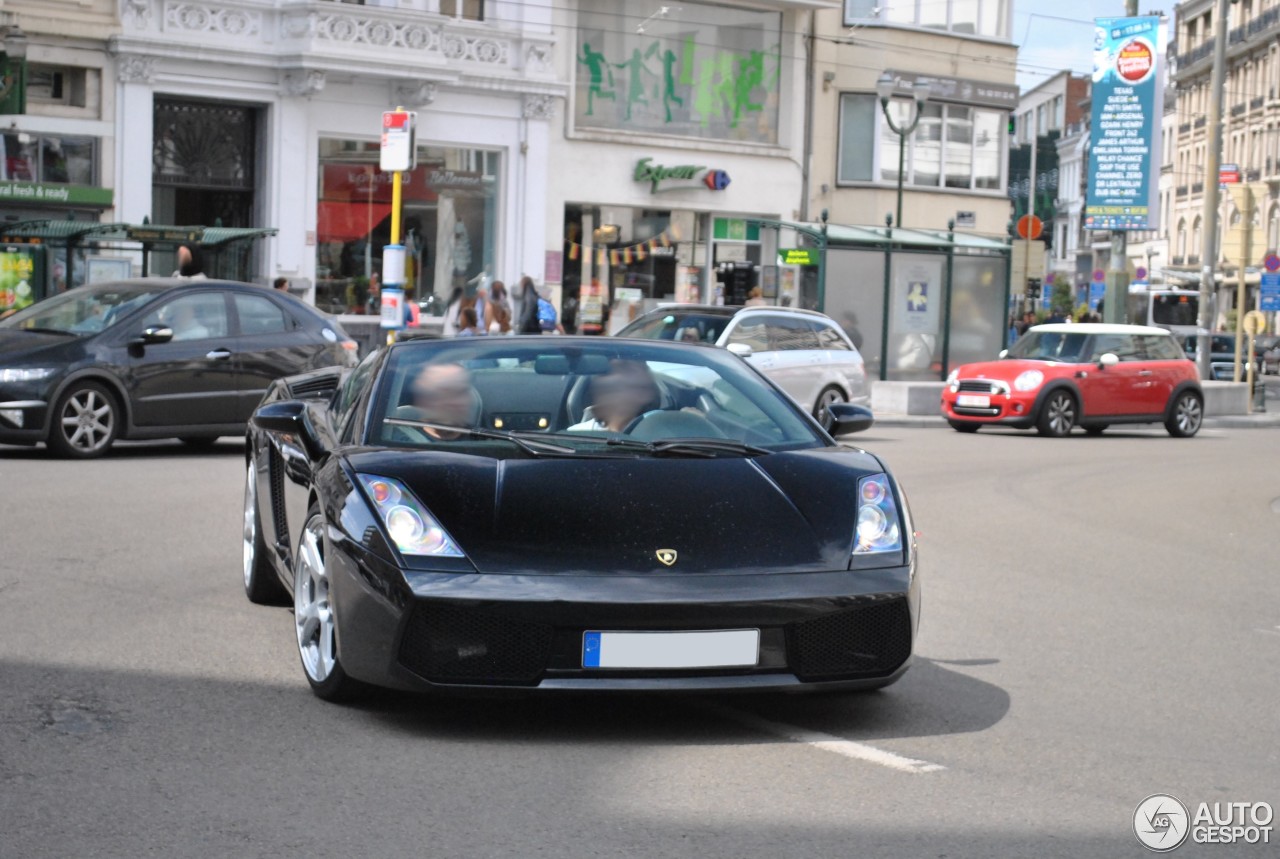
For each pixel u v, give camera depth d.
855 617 6.36
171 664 7.47
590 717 6.68
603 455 6.82
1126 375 29.19
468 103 35.25
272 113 32.56
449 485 6.41
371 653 6.16
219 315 17.33
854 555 6.45
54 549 10.73
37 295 25.89
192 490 14.13
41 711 6.54
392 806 5.33
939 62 43.94
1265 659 8.73
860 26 42.56
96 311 17.02
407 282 34.78
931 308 35.00
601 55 38.09
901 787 5.76
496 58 35.53
